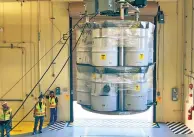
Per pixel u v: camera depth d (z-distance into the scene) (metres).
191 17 10.23
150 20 11.28
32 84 11.55
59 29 11.41
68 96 11.59
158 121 11.55
